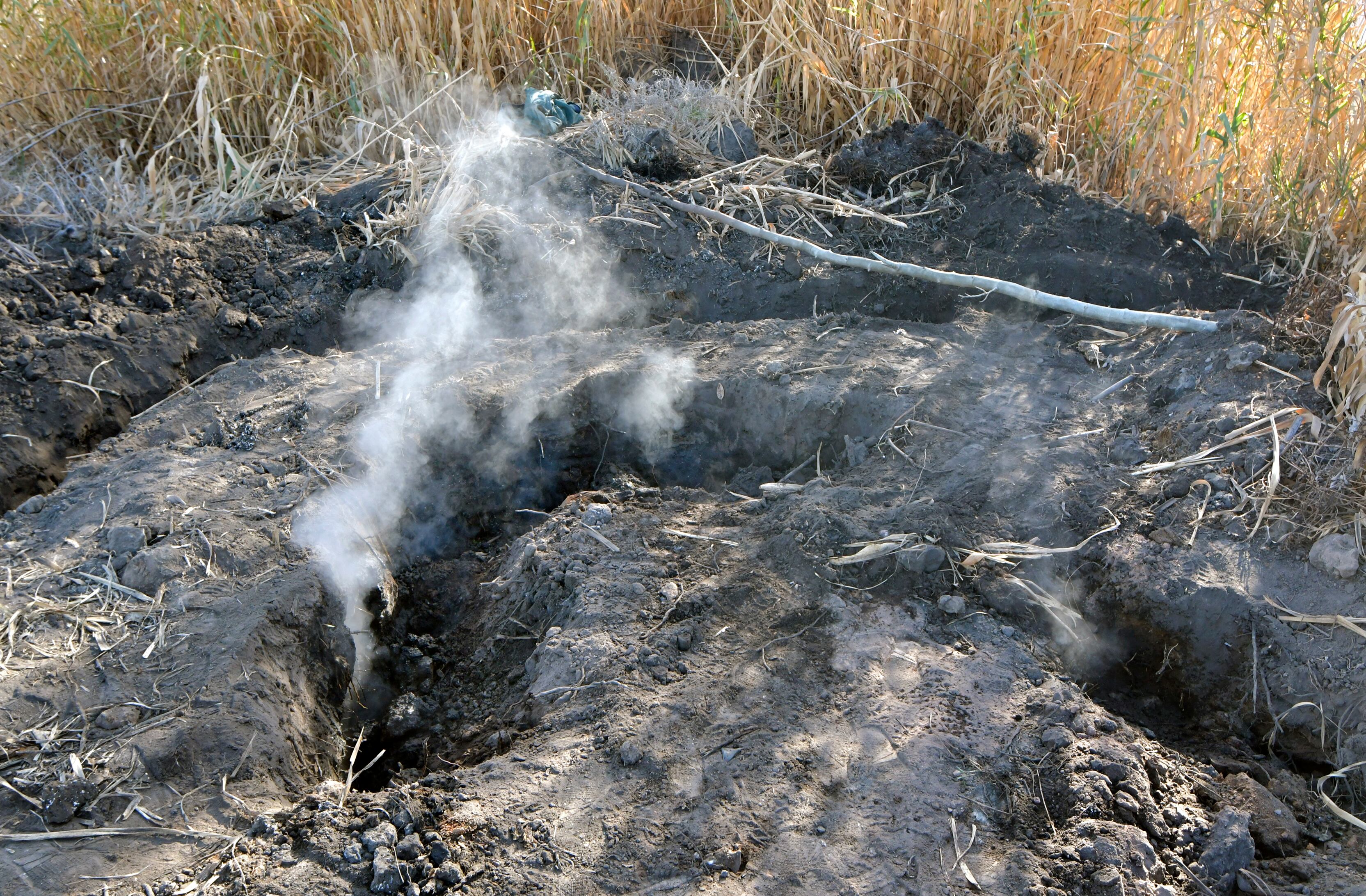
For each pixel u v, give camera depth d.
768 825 2.74
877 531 3.62
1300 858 2.82
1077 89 5.91
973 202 5.55
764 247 5.35
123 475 4.03
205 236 5.39
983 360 4.55
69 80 6.44
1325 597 3.35
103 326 4.81
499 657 3.57
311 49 6.79
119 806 2.84
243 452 4.16
